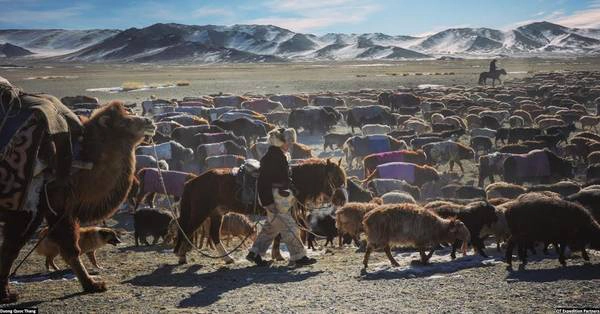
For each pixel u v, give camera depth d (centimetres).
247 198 995
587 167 2164
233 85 7706
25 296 816
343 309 671
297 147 2206
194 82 8531
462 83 7575
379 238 955
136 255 1227
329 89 6906
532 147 2334
